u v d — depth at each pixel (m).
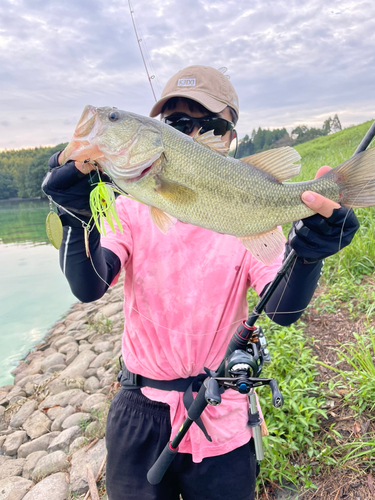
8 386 4.64
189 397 1.54
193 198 1.48
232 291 1.62
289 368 2.91
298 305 1.49
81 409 3.73
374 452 2.16
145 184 1.43
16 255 12.79
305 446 2.41
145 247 1.66
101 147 1.33
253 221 1.52
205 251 1.62
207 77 1.79
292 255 1.36
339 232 1.29
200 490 1.57
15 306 7.62
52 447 3.22
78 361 4.80
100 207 1.25
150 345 1.58
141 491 1.58
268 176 1.53
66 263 1.40
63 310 7.27
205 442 1.52
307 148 16.94
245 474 1.58
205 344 1.57
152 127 1.42
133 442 1.58
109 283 1.61
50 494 2.66
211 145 1.53
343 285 3.90
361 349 2.85
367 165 1.48
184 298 1.57
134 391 1.63
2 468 3.11
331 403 2.63
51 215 1.21
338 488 2.09
